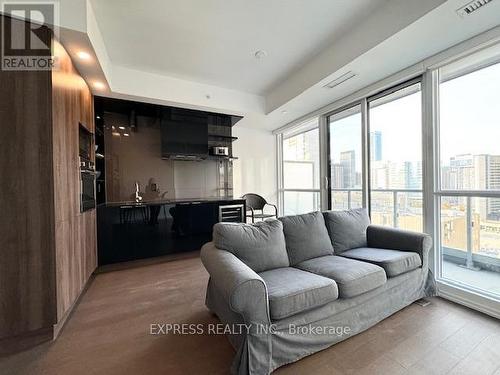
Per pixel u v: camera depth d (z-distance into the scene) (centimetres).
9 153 156
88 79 262
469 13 171
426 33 194
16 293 156
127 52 269
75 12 178
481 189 210
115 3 194
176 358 147
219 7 202
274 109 381
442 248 244
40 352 153
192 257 370
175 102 338
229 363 142
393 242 230
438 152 239
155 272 304
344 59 244
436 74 238
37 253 162
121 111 371
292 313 137
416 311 197
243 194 489
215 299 181
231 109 378
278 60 292
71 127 209
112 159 368
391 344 156
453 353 147
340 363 141
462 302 207
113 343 162
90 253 266
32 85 162
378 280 174
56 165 172
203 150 415
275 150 527
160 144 403
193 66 304
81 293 237
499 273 236
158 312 203
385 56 228
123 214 318
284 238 206
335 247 233
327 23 225
